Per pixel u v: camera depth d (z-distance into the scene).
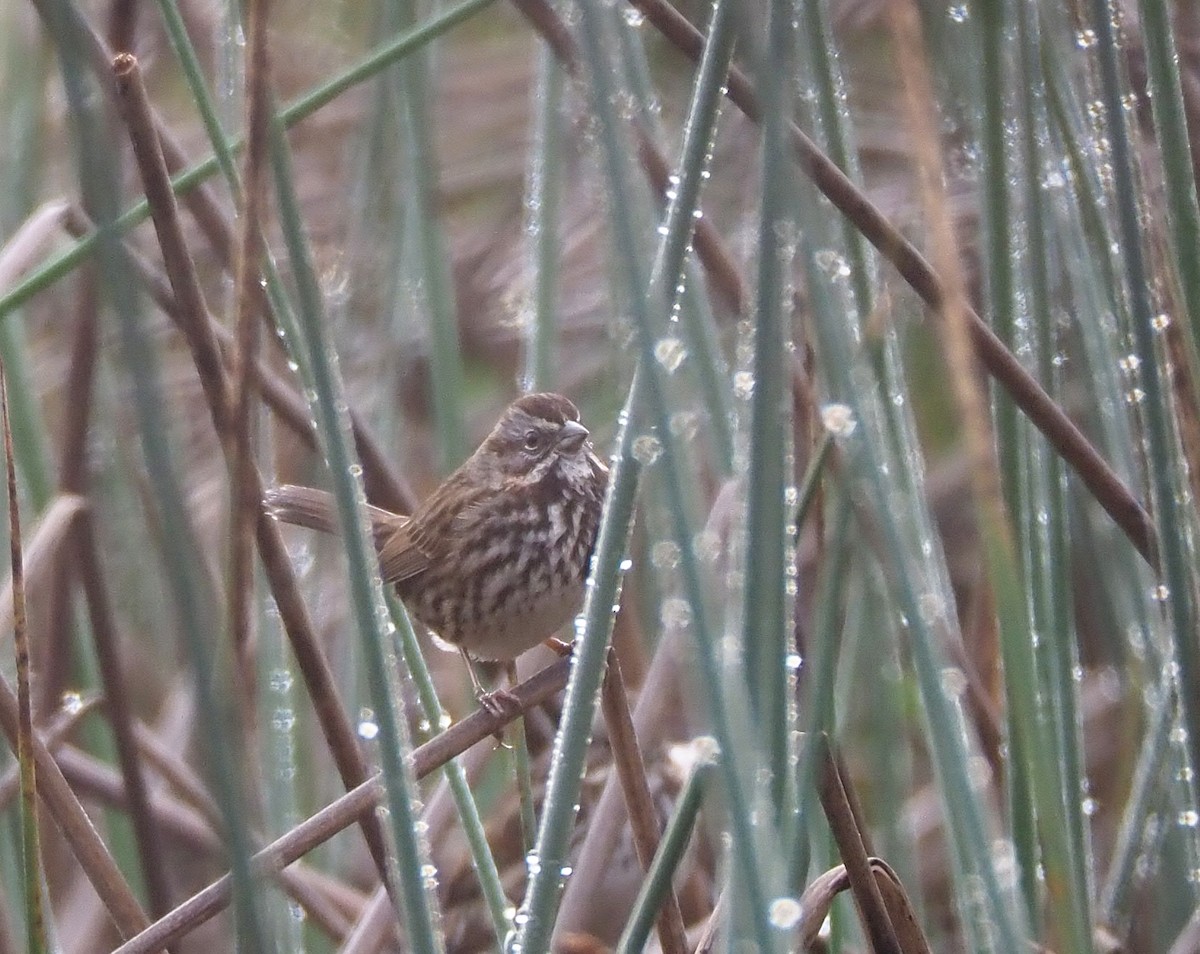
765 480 8.06
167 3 8.14
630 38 8.23
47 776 8.21
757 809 8.03
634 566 8.38
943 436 8.52
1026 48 8.19
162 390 8.05
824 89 8.18
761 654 8.06
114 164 7.80
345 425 8.08
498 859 8.39
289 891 8.29
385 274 8.40
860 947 8.23
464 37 8.73
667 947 8.18
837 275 8.09
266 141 8.09
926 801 8.41
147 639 8.46
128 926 8.20
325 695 8.19
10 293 8.20
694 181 8.08
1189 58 8.33
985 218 8.20
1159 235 8.17
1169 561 8.12
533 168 8.33
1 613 8.30
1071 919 8.06
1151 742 8.22
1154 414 8.12
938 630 8.13
